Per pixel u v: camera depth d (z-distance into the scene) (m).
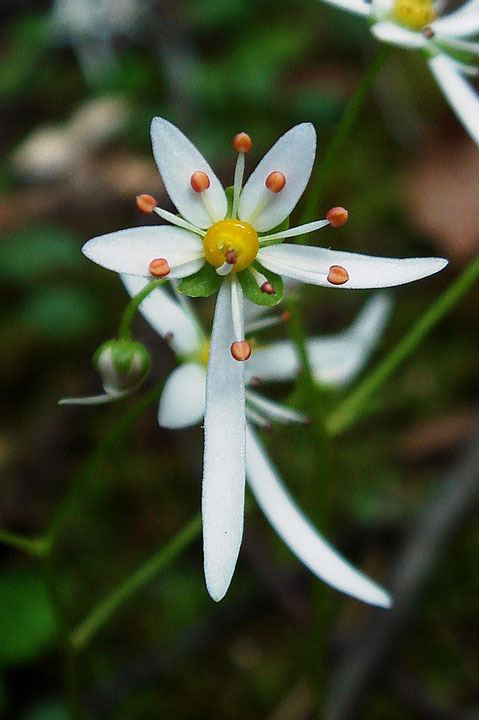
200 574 0.12
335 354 0.11
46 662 0.11
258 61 0.17
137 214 0.16
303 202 0.15
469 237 0.14
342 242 0.15
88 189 0.16
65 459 0.13
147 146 0.17
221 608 0.12
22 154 0.17
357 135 0.16
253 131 0.16
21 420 0.13
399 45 0.10
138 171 0.16
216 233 0.09
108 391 0.09
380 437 0.13
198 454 0.12
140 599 0.12
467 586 0.12
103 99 0.18
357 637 0.11
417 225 0.15
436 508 0.11
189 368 0.09
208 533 0.09
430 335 0.14
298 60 0.18
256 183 0.09
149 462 0.12
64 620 0.10
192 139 0.16
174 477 0.12
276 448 0.13
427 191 0.15
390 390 0.13
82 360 0.14
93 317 0.14
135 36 0.19
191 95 0.17
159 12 0.19
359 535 0.12
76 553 0.12
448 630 0.11
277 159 0.09
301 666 0.11
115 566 0.12
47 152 0.17
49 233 0.15
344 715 0.11
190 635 0.11
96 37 0.19
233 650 0.11
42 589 0.11
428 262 0.09
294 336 0.10
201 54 0.19
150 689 0.11
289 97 0.17
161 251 0.09
